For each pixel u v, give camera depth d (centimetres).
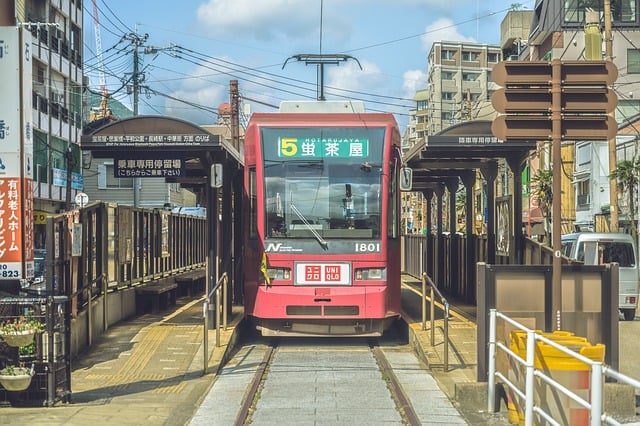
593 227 3878
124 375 1009
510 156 1406
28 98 840
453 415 820
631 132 3725
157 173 1329
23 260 828
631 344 1505
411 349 1286
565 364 718
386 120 1349
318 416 812
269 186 1308
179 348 1167
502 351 848
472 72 8688
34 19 3488
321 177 1310
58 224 1001
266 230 1297
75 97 4141
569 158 4444
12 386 806
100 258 1291
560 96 865
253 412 828
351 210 1302
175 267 2078
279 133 1323
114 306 1386
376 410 839
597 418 540
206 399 891
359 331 1301
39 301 818
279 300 1273
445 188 2223
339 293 1273
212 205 1348
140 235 1633
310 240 1288
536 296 883
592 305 891
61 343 847
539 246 1249
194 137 1229
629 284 1964
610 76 863
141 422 773
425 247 2472
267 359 1165
